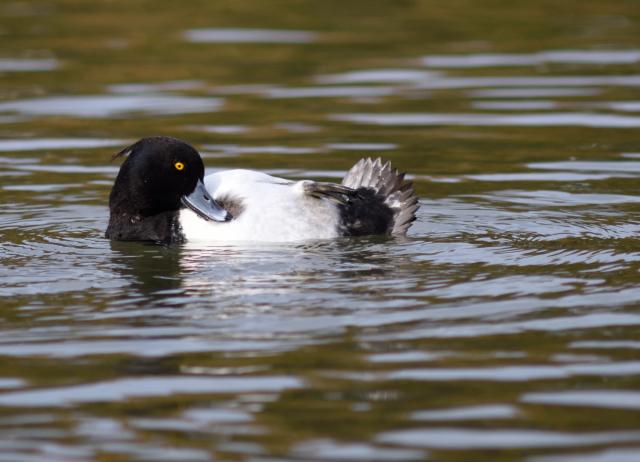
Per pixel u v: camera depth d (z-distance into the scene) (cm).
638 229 1182
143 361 798
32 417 710
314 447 663
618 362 783
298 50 2198
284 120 1748
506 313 888
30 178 1459
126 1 2641
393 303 915
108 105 1847
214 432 685
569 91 1891
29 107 1836
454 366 780
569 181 1422
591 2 2616
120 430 689
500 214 1266
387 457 650
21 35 2311
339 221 1145
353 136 1659
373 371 774
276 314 891
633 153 1553
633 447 657
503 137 1650
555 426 688
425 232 1178
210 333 851
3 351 822
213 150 1580
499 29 2355
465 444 664
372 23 2422
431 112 1788
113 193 1177
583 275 995
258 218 1134
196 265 1042
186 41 2270
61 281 997
